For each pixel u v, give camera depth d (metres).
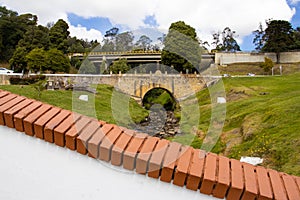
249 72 40.44
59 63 32.50
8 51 53.84
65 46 48.09
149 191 3.04
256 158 11.18
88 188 3.19
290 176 3.17
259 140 12.96
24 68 37.28
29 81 27.48
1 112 3.29
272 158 11.09
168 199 3.01
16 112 3.33
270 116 15.09
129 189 3.09
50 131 3.17
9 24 55.09
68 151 3.20
